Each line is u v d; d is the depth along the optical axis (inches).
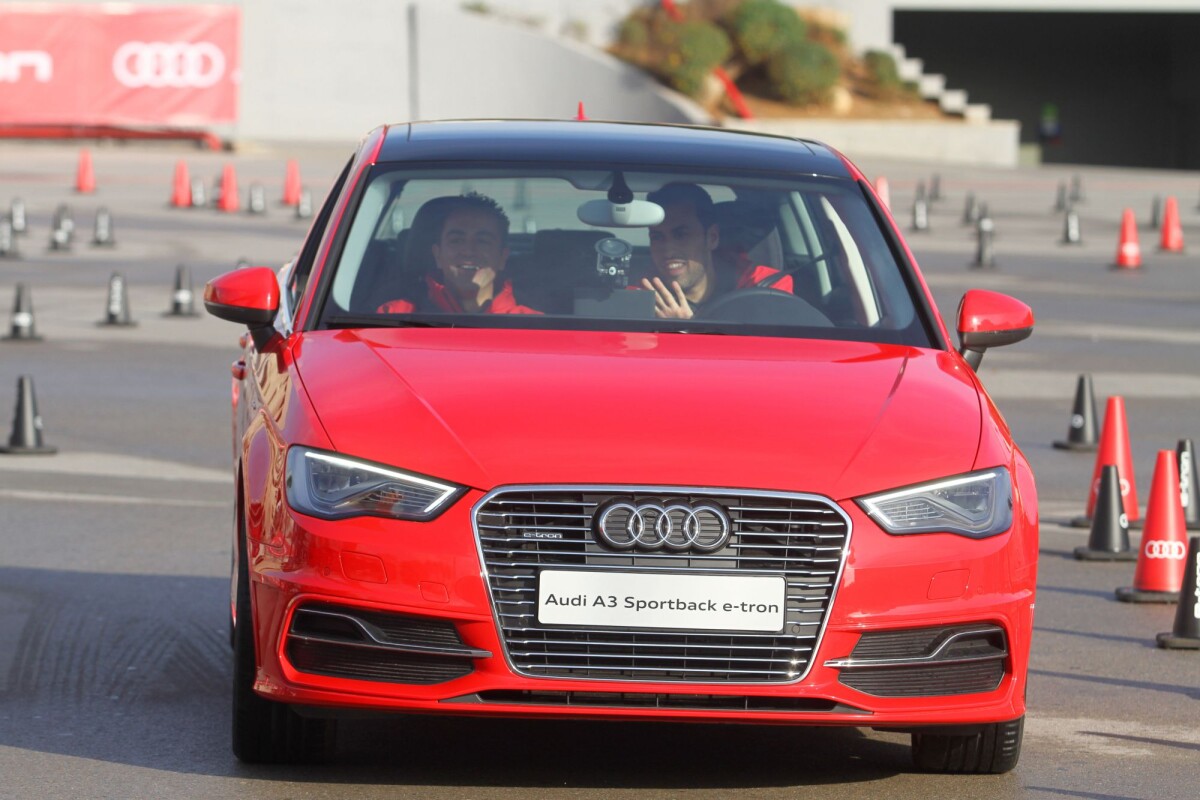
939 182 4539.9
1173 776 601.3
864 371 588.1
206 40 5128.0
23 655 733.3
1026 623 546.9
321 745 575.8
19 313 1899.6
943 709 537.0
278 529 532.7
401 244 647.1
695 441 527.8
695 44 5816.9
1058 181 5162.4
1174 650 807.1
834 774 591.8
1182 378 1769.2
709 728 644.1
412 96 5984.3
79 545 964.6
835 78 6023.6
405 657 521.7
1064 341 2034.9
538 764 590.6
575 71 5797.2
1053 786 585.9
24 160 4643.2
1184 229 3614.7
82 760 589.0
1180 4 6456.7
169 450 1296.8
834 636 518.9
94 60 5083.7
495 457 519.5
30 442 1272.1
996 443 556.4
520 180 669.3
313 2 5935.0
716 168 690.2
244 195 3826.3
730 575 514.9
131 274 2524.6
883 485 525.0
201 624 792.9
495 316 622.2
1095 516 1033.5
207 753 598.2
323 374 570.3
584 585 512.7
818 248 663.1
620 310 629.6
